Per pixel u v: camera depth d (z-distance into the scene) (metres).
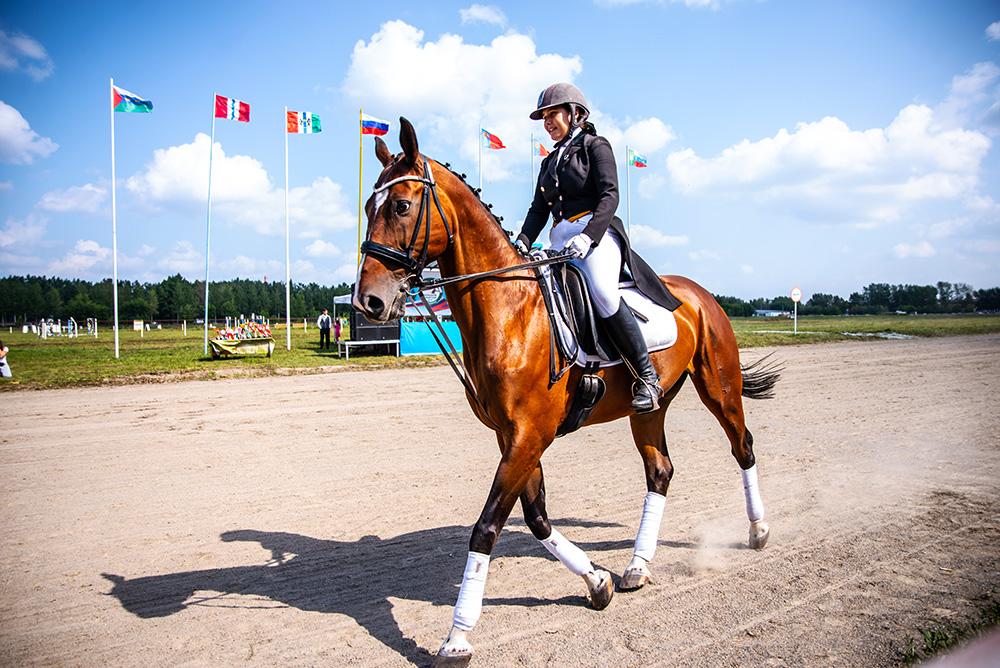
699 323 4.79
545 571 4.60
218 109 24.73
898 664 3.25
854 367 18.16
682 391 14.57
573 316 3.79
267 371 18.34
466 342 3.70
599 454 8.34
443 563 4.74
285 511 5.98
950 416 10.37
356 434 9.60
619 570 4.58
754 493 4.90
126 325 82.31
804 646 3.44
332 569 4.64
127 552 4.97
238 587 4.34
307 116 27.36
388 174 3.51
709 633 3.62
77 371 18.30
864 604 3.92
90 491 6.64
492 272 3.60
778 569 4.50
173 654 3.47
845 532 5.21
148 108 22.16
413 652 3.49
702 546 5.01
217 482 6.98
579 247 3.66
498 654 3.43
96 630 3.74
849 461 7.62
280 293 110.31
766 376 5.29
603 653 3.42
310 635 3.68
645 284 4.38
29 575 4.54
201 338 41.62
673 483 6.85
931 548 4.82
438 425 10.34
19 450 8.56
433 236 3.48
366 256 3.40
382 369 19.16
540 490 3.91
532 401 3.58
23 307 92.94
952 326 42.69
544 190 4.14
